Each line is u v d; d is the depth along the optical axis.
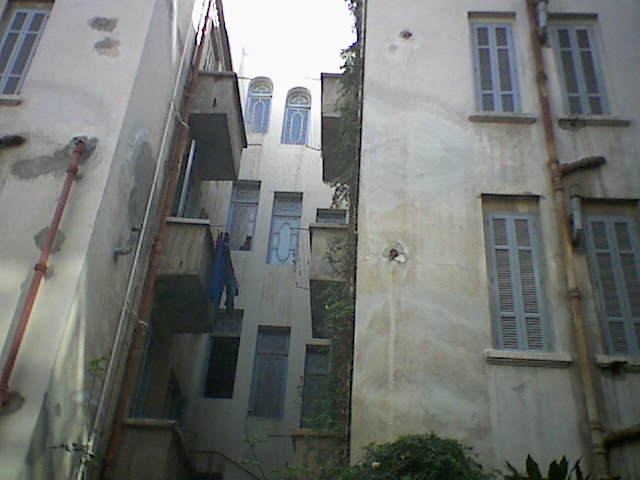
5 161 11.18
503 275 10.49
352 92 13.45
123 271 11.71
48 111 11.66
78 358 10.15
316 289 12.90
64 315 9.73
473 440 9.05
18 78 12.38
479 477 8.41
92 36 12.57
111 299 11.29
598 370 9.55
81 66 12.19
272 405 16.77
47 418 9.32
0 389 9.05
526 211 11.04
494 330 10.04
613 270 10.52
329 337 11.31
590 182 11.17
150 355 13.87
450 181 11.18
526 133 11.69
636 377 9.47
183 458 12.73
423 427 9.13
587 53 12.83
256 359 17.38
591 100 12.29
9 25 13.01
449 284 10.23
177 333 14.87
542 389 9.39
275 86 21.97
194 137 15.38
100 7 12.93
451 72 12.40
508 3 13.27
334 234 13.11
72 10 12.91
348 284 11.13
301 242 18.88
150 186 12.81
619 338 9.97
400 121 11.80
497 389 9.40
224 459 15.95
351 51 13.85
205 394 16.98
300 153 20.47
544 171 11.30
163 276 12.98
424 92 12.13
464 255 10.48
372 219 10.80
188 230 13.33
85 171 11.03
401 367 9.56
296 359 17.22
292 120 21.42
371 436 9.09
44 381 9.27
